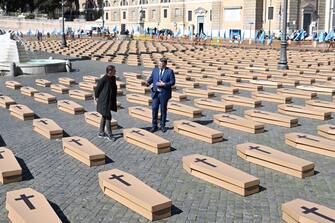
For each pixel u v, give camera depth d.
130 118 15.22
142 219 7.46
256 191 8.53
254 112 14.86
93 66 32.47
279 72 26.41
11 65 27.02
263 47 53.16
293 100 18.50
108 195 8.42
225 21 80.69
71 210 7.82
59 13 113.06
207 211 7.73
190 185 8.95
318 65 31.08
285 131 13.30
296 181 9.16
